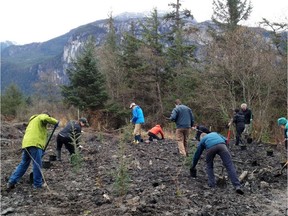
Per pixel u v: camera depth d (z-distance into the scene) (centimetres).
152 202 634
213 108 2192
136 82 2972
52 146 1262
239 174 919
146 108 2986
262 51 2047
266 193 763
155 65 2902
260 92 2055
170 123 2377
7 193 698
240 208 649
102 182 771
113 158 1016
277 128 1905
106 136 1531
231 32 2152
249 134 1677
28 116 2733
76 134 937
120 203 624
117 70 3005
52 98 3578
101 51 3092
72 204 632
